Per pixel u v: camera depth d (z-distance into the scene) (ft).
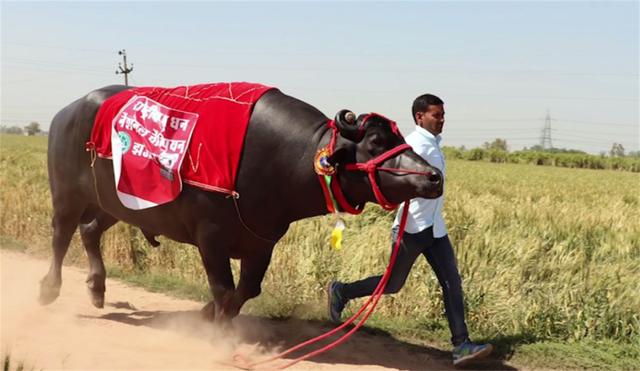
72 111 21.62
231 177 18.10
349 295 20.29
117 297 25.76
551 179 119.85
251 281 19.56
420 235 18.94
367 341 21.44
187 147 18.51
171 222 19.51
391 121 17.04
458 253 25.43
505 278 24.20
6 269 29.66
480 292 23.03
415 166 16.30
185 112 18.92
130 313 23.57
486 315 22.76
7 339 19.70
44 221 35.29
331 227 31.19
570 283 23.84
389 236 28.32
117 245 30.71
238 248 19.16
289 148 17.87
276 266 26.45
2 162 80.89
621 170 235.61
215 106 18.58
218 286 18.78
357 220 34.63
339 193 17.34
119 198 19.75
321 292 25.13
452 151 257.75
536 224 36.60
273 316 23.71
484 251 26.00
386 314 23.84
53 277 22.99
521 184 93.76
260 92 18.71
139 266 30.45
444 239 19.35
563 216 39.78
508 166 190.60
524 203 46.88
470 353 18.63
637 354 20.42
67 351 18.86
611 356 20.20
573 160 241.76
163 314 23.52
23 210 36.68
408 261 19.17
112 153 19.86
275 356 18.79
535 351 20.40
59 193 22.38
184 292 26.55
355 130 16.75
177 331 21.49
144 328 21.67
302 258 26.53
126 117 19.85
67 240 22.98
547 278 25.36
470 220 33.63
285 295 24.90
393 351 20.61
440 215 19.26
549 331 21.99
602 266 26.27
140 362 18.22
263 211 18.34
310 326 22.94
